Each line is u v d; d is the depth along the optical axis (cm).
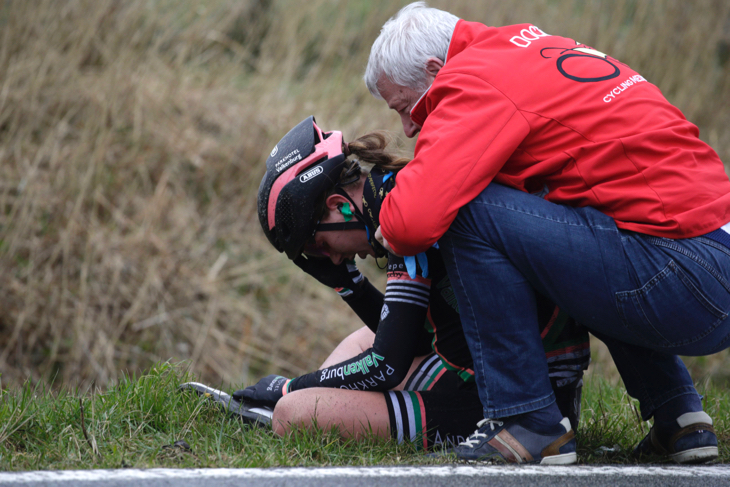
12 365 1655
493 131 645
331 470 618
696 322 628
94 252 1825
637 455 748
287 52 2541
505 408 660
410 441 713
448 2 2700
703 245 624
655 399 737
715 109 3012
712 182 641
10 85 2025
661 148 640
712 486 630
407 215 633
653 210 629
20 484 552
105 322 1736
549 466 652
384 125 2333
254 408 781
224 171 2162
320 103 2380
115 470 599
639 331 643
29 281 1745
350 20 2714
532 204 646
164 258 1897
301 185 738
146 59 2258
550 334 711
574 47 718
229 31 2597
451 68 696
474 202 648
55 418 721
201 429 729
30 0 2083
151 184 2088
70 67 2116
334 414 713
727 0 3084
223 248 2030
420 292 711
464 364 729
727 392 1072
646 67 2973
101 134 1975
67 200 1892
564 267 634
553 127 657
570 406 735
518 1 2797
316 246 788
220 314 1875
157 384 802
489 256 647
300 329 1923
